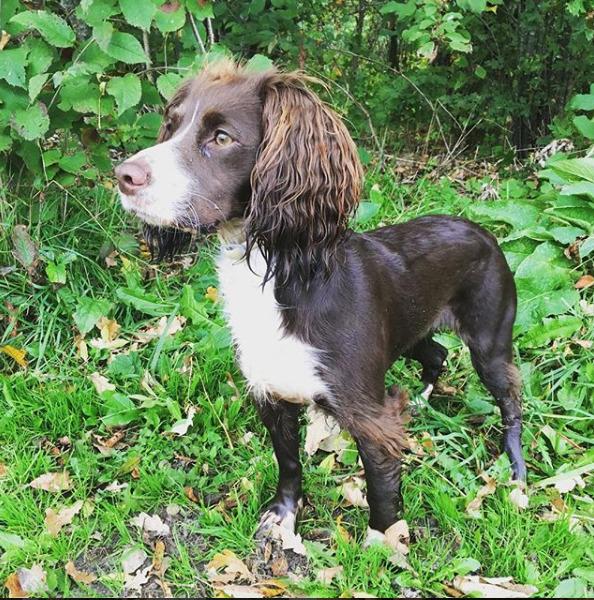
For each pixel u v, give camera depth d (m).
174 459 1.31
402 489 1.21
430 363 1.43
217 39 2.31
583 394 1.40
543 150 2.19
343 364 1.04
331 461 1.28
